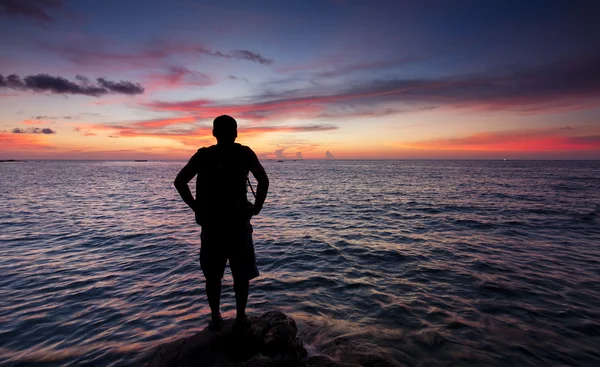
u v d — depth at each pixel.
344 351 2.90
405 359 2.87
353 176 53.56
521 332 3.49
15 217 12.31
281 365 2.40
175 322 3.71
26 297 4.58
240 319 2.65
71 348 3.13
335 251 7.24
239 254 2.58
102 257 6.81
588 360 2.96
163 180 43.28
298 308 4.11
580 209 13.88
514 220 11.27
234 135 2.60
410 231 9.56
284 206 15.94
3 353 3.06
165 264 6.27
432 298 4.49
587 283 5.07
